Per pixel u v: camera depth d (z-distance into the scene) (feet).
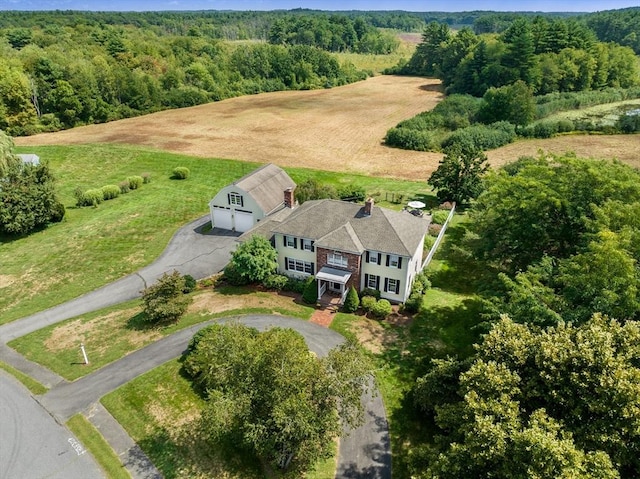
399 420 81.35
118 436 78.48
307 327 106.63
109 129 305.53
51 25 551.18
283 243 123.34
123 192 196.85
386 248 110.22
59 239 154.30
